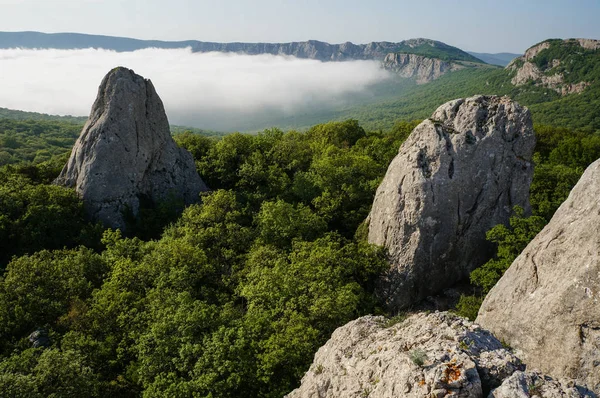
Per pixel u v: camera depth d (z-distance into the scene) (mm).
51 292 32156
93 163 47562
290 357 23125
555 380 10945
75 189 48219
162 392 21859
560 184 50219
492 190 36656
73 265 35125
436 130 37875
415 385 11461
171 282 32781
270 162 63031
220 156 60438
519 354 18406
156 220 49000
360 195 51812
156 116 53688
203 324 26000
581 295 16453
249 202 52656
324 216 47625
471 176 36531
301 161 64625
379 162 67062
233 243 41500
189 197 54719
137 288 33250
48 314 30203
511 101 37688
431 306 36469
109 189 47656
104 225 46875
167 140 55000
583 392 10523
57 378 22562
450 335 13516
